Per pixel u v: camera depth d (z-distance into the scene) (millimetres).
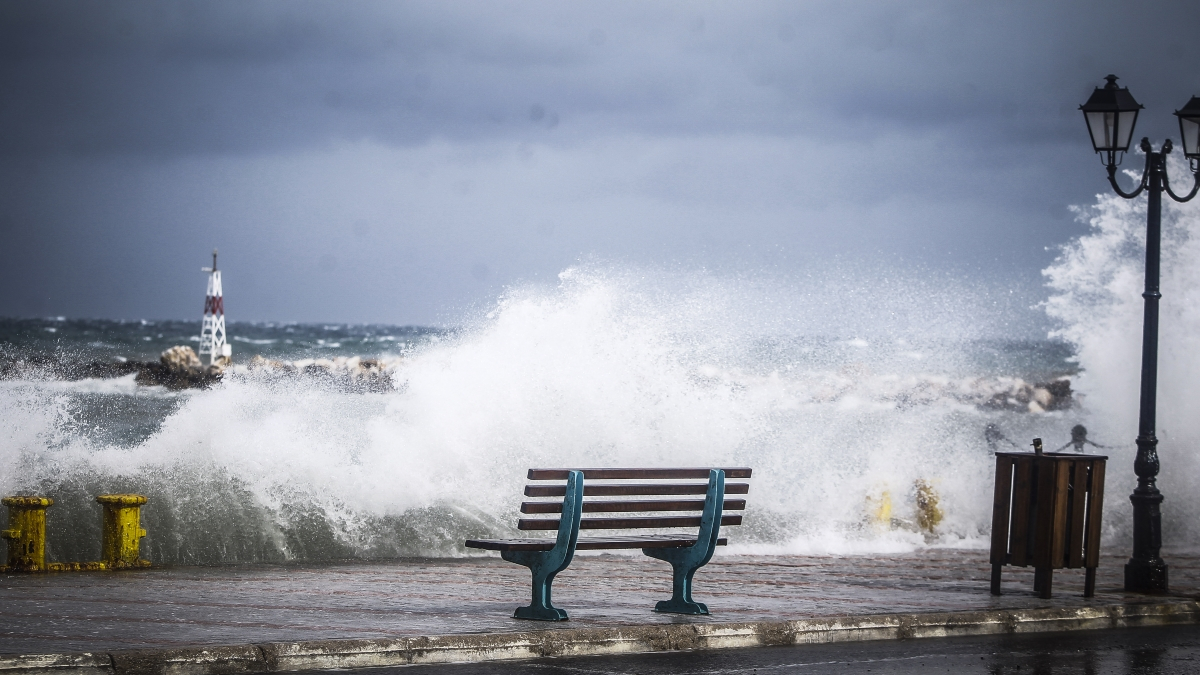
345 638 13180
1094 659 15047
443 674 12727
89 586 17016
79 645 12375
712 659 14094
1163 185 20469
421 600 16594
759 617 15727
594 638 14211
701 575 20516
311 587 17609
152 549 21656
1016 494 18547
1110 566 22844
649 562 21938
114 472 24719
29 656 11609
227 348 134375
